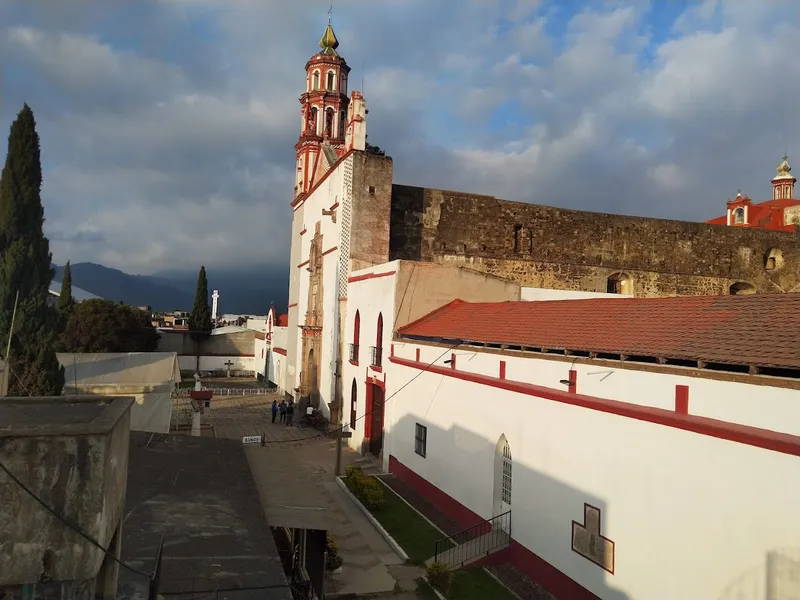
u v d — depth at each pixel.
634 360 12.93
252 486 14.23
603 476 13.08
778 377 9.52
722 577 10.16
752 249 42.19
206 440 18.48
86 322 54.69
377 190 34.81
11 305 23.62
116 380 28.94
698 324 12.95
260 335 68.56
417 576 16.22
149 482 13.58
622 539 12.42
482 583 15.38
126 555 9.46
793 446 9.03
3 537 5.89
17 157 24.62
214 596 8.25
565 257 38.31
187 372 69.25
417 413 23.47
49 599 5.97
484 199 37.22
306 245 45.31
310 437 33.91
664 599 11.28
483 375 18.70
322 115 48.81
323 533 14.06
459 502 19.69
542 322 18.28
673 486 11.25
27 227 24.59
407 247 35.66
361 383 30.94
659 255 40.16
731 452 10.12
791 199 64.44
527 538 15.77
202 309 71.19
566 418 14.42
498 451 17.61
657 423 11.67
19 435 5.94
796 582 8.95
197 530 10.87
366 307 30.59
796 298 12.09
